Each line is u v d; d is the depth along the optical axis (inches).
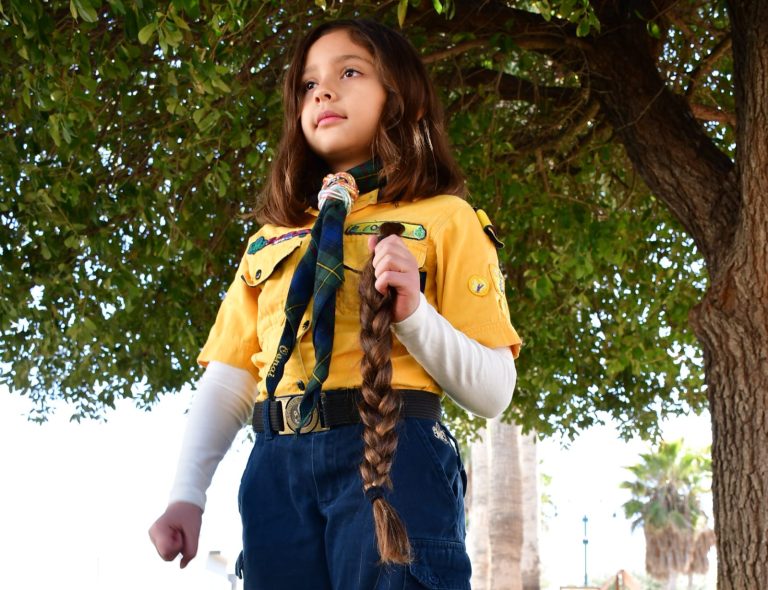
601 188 305.9
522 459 783.7
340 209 63.7
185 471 68.0
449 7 198.5
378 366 54.9
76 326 221.3
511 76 262.5
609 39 225.9
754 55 197.9
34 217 205.8
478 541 789.9
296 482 61.1
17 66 188.5
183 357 281.9
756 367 195.2
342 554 57.9
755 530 188.5
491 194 250.4
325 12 203.9
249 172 235.6
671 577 1572.3
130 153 220.7
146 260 230.7
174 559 65.0
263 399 65.1
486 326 64.7
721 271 204.4
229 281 270.2
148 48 204.8
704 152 218.5
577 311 316.2
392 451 54.2
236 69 190.2
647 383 342.6
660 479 1590.8
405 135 69.7
